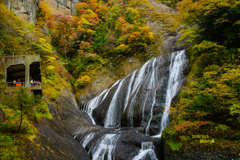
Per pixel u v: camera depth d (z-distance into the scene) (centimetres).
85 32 3791
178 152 1059
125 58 3547
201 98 1162
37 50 2303
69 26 3572
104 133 1577
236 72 1060
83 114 2338
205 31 1853
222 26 1619
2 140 758
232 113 1014
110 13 4303
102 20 4375
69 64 3359
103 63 3328
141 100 1906
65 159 1027
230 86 1063
